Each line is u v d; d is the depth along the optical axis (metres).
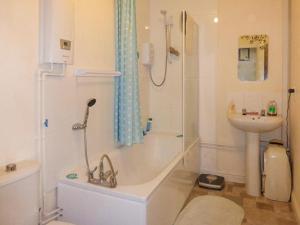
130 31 2.23
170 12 3.15
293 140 2.51
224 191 2.80
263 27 2.81
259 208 2.42
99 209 1.61
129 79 2.23
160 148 2.97
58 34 1.55
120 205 1.54
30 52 1.49
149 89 3.32
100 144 2.21
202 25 3.05
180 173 2.31
